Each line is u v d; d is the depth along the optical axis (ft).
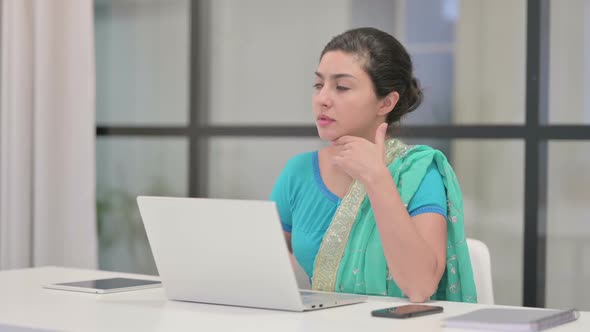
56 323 4.45
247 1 11.28
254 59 11.28
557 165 10.05
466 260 5.86
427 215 5.69
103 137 11.63
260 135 10.50
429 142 10.97
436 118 11.11
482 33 10.79
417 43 11.16
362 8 11.05
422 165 5.87
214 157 11.48
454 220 5.88
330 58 5.94
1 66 10.84
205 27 11.43
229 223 4.80
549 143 10.07
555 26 9.97
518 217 10.62
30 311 4.84
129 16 11.76
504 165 10.69
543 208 9.29
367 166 5.36
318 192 6.36
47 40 10.57
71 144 10.62
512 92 10.66
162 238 5.16
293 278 4.69
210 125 10.81
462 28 10.91
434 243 5.58
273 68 11.20
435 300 5.59
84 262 10.64
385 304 5.12
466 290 5.85
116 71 11.85
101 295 5.49
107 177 11.97
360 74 5.88
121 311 4.85
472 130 9.36
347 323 4.41
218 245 4.90
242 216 4.73
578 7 9.87
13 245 10.72
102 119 11.94
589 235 9.97
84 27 10.54
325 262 5.98
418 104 6.47
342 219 5.94
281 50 11.17
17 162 10.69
